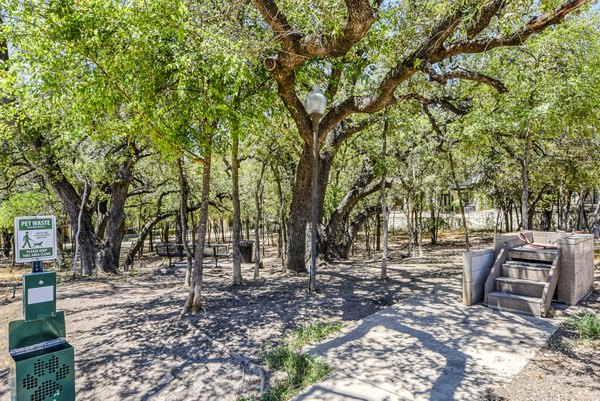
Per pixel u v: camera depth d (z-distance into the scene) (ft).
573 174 41.70
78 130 17.85
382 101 23.50
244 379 11.82
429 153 38.45
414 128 35.24
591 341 14.08
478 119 24.27
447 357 13.03
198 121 17.52
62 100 16.51
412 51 21.20
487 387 10.84
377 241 69.77
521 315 17.56
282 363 12.73
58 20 13.41
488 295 19.06
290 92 23.59
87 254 39.93
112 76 14.55
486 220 102.63
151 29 13.98
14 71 15.53
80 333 16.65
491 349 13.64
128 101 15.71
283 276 30.14
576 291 18.67
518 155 35.01
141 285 30.37
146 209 75.87
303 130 27.45
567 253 18.62
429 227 70.44
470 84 29.66
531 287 18.35
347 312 18.66
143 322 17.84
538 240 23.03
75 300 23.79
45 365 8.54
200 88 15.60
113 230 41.34
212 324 17.01
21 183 51.13
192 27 14.62
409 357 13.09
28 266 58.95
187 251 28.12
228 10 18.20
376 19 15.43
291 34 17.95
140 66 14.65
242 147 32.50
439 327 16.16
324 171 35.06
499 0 15.72
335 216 40.47
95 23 13.43
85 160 35.68
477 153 39.01
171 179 49.57
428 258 45.96
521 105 22.29
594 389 10.54
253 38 18.03
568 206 61.11
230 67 14.46
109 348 14.70
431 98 29.09
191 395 11.07
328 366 12.37
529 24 16.71
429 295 21.91
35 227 8.91
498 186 52.65
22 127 27.30
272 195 56.13
